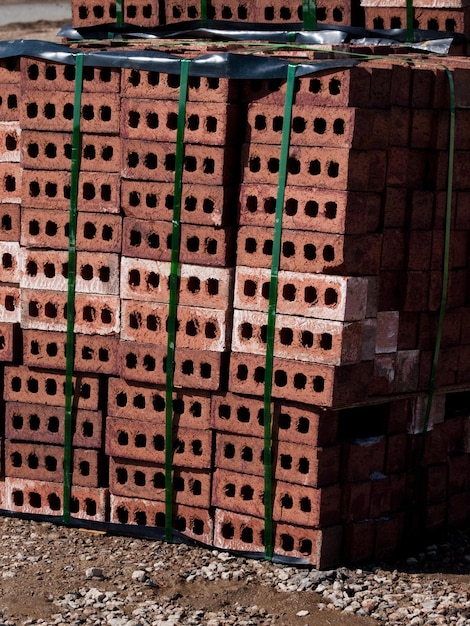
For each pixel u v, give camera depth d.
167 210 3.74
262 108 3.66
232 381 3.73
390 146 3.66
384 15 4.16
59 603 3.53
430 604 3.55
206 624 3.46
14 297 3.91
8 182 3.89
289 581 3.66
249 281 3.70
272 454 3.72
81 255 3.82
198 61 3.66
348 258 3.61
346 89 3.56
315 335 3.63
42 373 3.89
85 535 3.87
